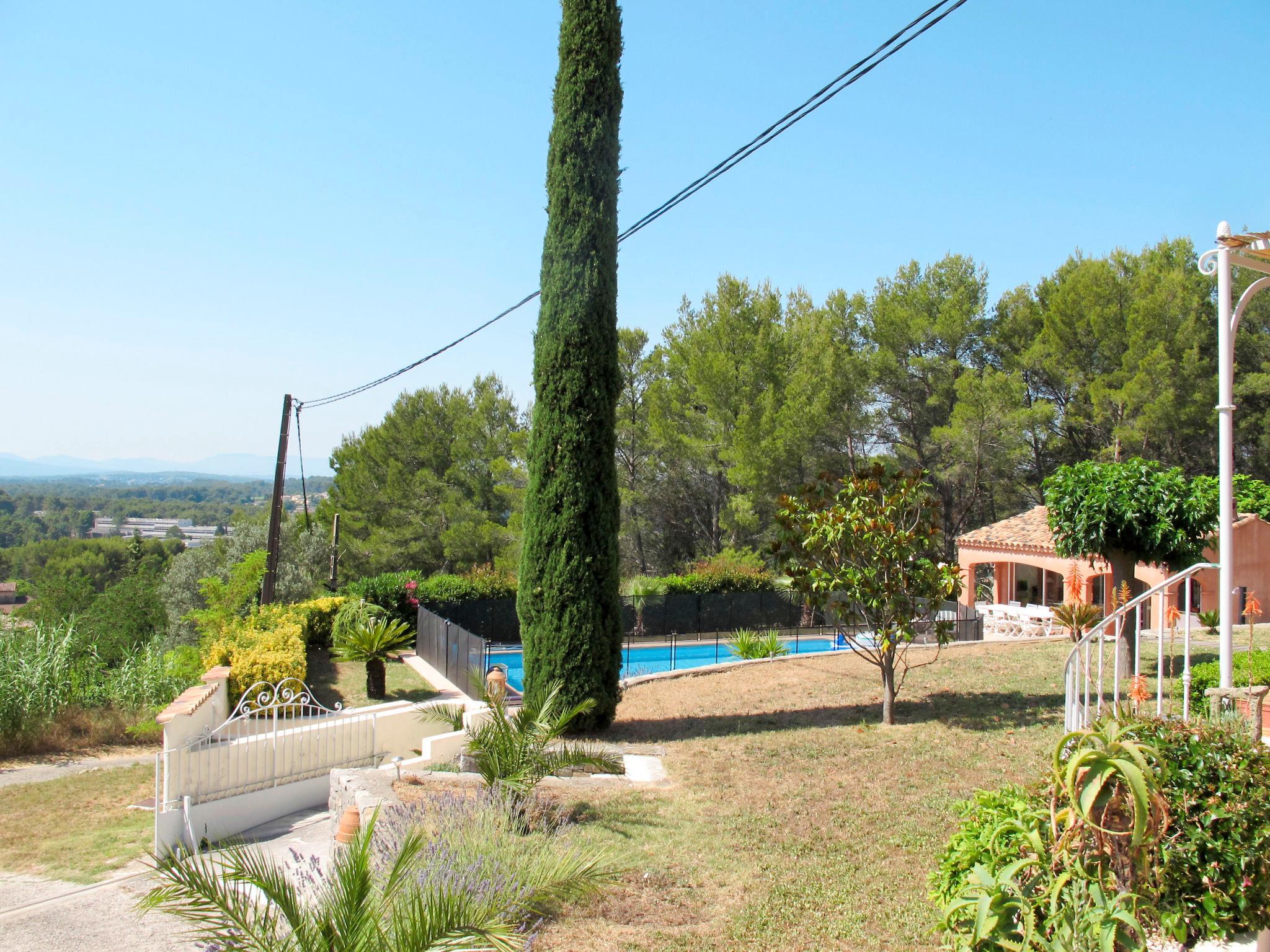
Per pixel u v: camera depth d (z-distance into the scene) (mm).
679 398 33938
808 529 11344
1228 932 4227
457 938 4008
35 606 21656
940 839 7184
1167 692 10609
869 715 11695
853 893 6242
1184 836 4309
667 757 10391
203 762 9945
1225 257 7133
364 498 39969
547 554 11750
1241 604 19016
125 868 8742
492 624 26453
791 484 31203
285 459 23734
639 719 12602
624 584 29047
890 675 11148
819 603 11344
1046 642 17000
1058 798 4289
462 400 40438
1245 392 29188
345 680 18094
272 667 14867
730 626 28875
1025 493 36062
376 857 6133
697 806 8422
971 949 4270
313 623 21328
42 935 7105
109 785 12031
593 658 11656
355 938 3980
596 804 8547
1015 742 9711
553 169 12203
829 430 32688
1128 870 4066
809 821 7809
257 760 10633
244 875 4332
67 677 15273
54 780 12312
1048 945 3949
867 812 7941
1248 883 4203
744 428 30094
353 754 11867
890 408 35562
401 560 38250
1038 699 11617
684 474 33844
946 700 12039
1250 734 5895
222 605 18781
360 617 19312
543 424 11953
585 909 6047
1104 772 3818
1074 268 35531
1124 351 31141
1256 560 19531
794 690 13742
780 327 33344
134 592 22328
